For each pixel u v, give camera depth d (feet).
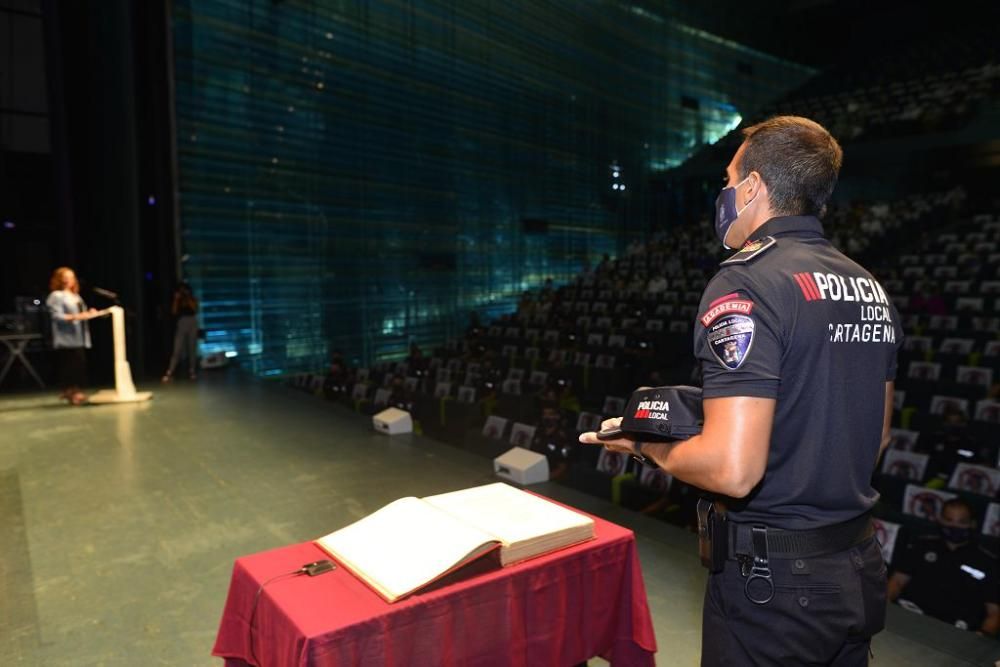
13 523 10.53
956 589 12.06
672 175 67.92
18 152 32.73
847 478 3.37
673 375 32.30
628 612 5.10
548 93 57.36
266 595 4.11
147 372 28.37
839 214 51.42
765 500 3.41
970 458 17.78
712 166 65.41
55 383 24.66
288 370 38.73
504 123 53.52
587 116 61.46
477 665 4.23
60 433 16.56
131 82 30.14
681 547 9.62
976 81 61.21
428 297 48.03
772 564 3.37
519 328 42.22
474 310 51.88
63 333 20.65
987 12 77.41
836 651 3.37
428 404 27.53
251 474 13.00
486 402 28.55
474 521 4.74
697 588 8.36
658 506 16.76
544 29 56.34
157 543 9.75
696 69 73.05
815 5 79.61
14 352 24.13
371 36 42.52
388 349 45.14
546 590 4.55
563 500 11.42
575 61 59.82
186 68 32.99
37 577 8.67
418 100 46.16
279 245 37.96
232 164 35.29
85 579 8.61
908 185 64.23
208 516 10.80
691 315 37.24
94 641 7.13
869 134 56.80
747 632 3.44
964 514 12.23
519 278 55.83
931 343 28.91
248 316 36.50
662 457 3.46
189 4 32.89
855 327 3.43
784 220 3.60
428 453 14.60
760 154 3.68
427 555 4.22
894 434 19.67
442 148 48.34
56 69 31.17
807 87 80.79
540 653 4.56
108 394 21.39
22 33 32.37
